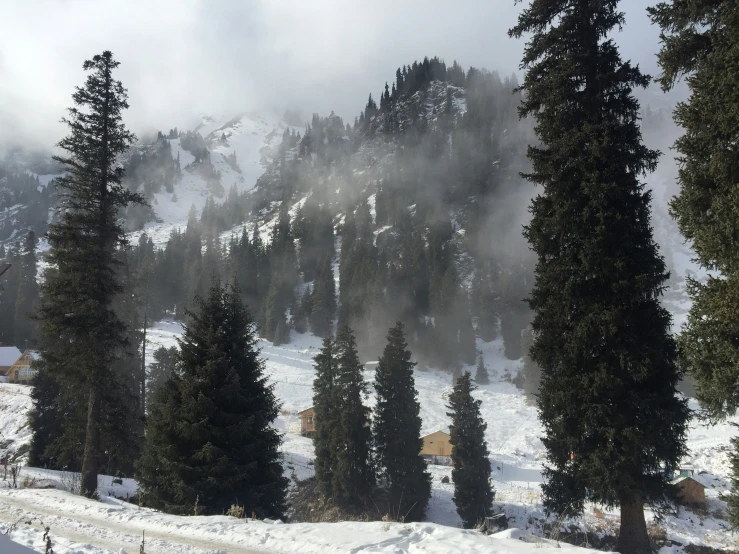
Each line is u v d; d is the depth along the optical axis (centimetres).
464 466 4103
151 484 2052
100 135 2508
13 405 6125
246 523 1178
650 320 1371
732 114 1020
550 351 1480
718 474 4812
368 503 3991
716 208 1055
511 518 3862
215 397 2075
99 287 2431
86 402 2483
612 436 1299
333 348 4694
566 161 1491
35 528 1175
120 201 2509
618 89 1498
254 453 2062
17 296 11481
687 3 1202
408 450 4125
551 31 1555
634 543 1316
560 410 1438
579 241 1432
